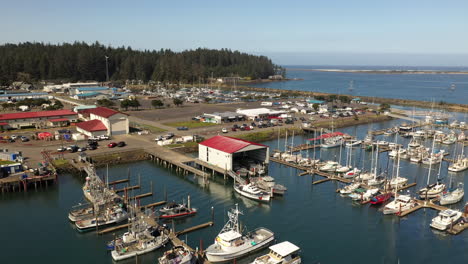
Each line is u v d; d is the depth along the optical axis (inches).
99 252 2027.6
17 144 3998.5
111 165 3607.3
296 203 2773.1
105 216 2336.4
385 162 3964.1
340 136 4768.7
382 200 2758.4
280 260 1849.2
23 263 1910.7
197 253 1956.2
